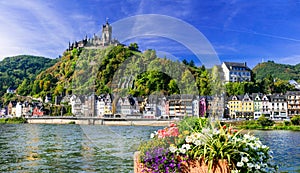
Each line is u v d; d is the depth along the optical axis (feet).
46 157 54.80
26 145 78.43
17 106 315.99
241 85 242.58
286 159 50.29
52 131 131.44
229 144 17.62
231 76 267.18
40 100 317.22
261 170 18.21
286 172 39.37
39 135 112.47
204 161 17.16
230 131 19.26
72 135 101.71
